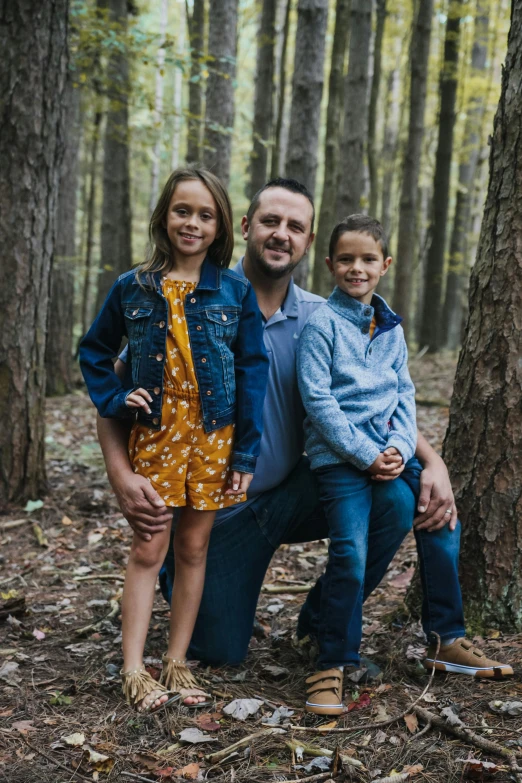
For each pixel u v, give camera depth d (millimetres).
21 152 4605
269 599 3434
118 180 10289
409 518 2504
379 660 2678
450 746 2072
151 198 13445
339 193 8367
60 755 2074
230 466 2439
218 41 8102
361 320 2561
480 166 17281
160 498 2328
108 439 2443
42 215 4727
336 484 2447
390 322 2629
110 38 6719
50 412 8062
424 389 9578
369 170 12430
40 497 4891
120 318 2447
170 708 2312
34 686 2484
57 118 4738
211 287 2373
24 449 4785
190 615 2494
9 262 4652
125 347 2574
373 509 2504
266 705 2367
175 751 2098
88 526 4543
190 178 2348
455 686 2406
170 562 2818
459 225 17047
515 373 2760
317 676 2363
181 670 2451
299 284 8117
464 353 2922
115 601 3285
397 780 1888
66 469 5719
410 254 11852
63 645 2861
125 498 2340
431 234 13555
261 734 2156
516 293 2756
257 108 10312
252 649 2857
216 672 2631
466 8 11664
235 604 2670
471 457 2852
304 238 2646
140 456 2359
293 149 7516
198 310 2344
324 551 4145
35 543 4234
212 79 8195
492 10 15828
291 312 2762
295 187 2625
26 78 4566
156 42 7652
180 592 2490
